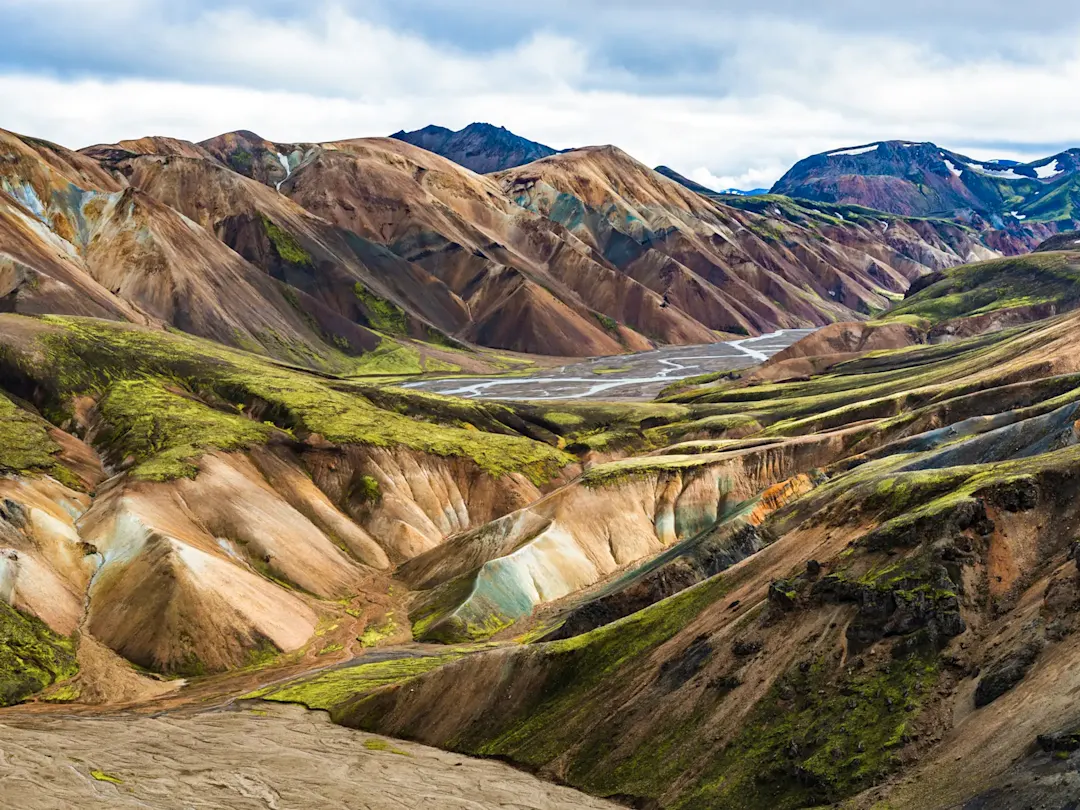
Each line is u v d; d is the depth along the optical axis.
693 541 111.75
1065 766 47.16
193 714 94.94
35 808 59.50
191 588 115.62
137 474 137.88
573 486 142.12
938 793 51.59
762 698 67.12
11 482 130.88
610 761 70.69
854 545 74.12
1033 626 59.72
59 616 112.50
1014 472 72.81
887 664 63.62
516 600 123.44
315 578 134.12
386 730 88.06
